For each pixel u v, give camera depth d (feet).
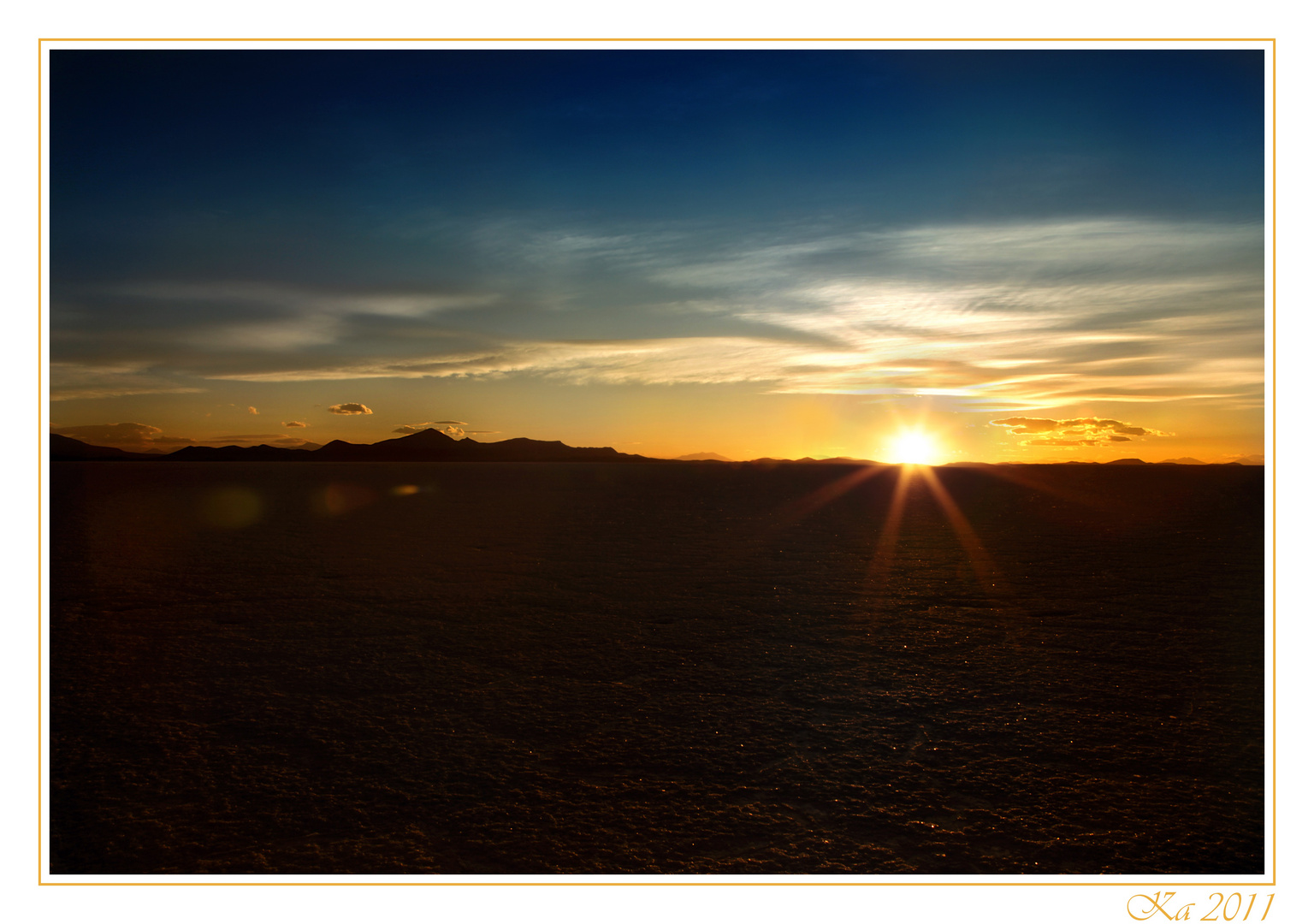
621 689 18.84
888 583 31.96
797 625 24.85
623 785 13.84
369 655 21.44
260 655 21.39
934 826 12.56
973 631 24.09
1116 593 29.40
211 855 11.75
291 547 41.70
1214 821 12.64
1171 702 17.69
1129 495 83.46
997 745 15.46
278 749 15.29
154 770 14.33
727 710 17.40
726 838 12.21
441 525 52.95
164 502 70.44
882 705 17.70
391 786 13.75
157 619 25.34
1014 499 77.82
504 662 20.89
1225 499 76.23
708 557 38.86
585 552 40.45
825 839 12.18
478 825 12.53
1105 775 14.17
